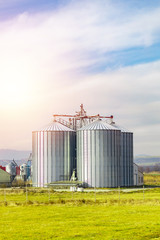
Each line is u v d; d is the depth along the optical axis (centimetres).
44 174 13950
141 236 3428
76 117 16212
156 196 8181
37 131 14300
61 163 14000
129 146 14975
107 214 4850
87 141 13462
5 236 3488
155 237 3416
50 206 5875
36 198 8006
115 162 13475
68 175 13988
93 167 13288
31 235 3522
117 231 3650
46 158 14000
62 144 14112
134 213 4909
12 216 4800
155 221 4222
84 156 13450
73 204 6059
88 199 7281
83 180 13350
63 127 14512
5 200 7344
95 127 13562
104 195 9025
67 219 4475
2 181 14025
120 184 13575
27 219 4531
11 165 19950
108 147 13412
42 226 3997
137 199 6894
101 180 13200
